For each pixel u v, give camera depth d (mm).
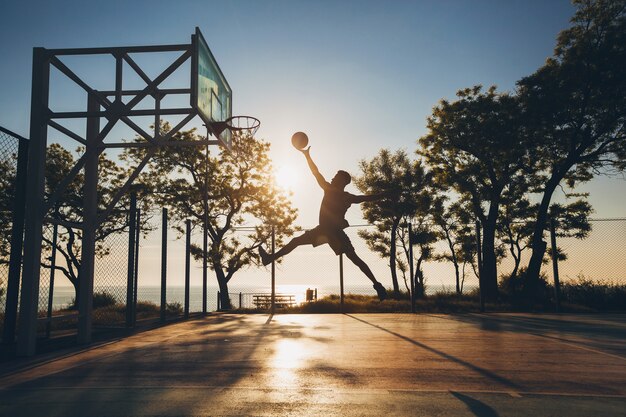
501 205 27750
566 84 22688
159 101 10602
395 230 29766
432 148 28406
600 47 22484
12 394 5387
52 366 7219
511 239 27391
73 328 12453
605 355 7621
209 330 11797
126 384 5789
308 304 19766
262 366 6809
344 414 4461
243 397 5082
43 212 8828
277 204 27969
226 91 12820
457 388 5461
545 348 8344
